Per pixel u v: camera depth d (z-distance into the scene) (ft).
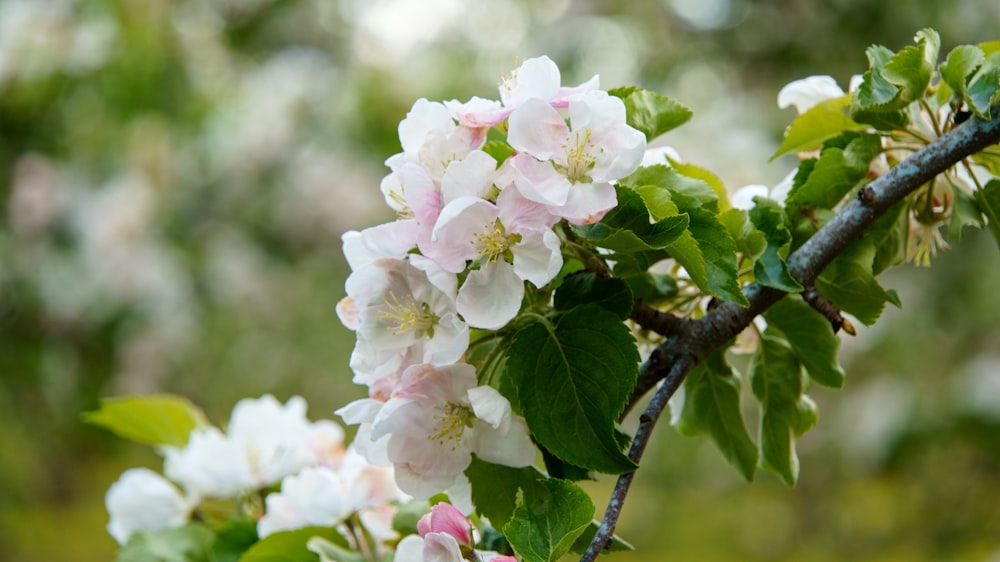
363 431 3.02
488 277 2.95
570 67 9.04
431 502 3.26
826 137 3.28
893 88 3.15
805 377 3.25
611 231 2.96
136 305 8.91
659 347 3.06
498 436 2.99
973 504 7.70
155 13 8.93
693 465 8.69
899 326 7.83
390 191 3.04
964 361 7.65
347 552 3.27
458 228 2.94
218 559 3.38
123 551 3.46
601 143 2.94
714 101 8.75
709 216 2.99
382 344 2.99
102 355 8.93
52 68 8.84
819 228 3.16
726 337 3.06
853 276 3.14
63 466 8.80
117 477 8.97
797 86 3.31
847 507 8.29
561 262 2.92
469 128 2.98
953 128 3.13
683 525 8.48
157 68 8.89
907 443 7.44
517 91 2.99
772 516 8.52
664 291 3.14
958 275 7.86
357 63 9.68
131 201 9.01
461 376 2.98
